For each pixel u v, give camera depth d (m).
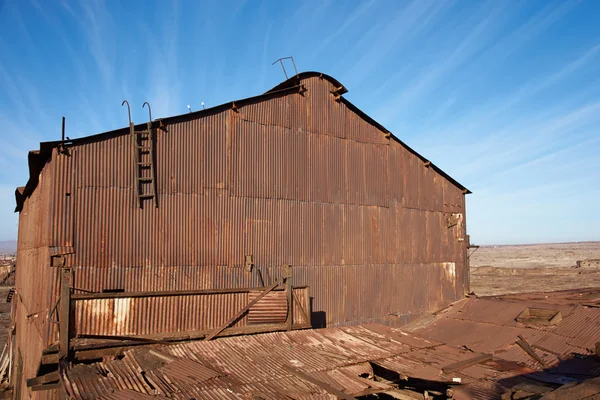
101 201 12.17
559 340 14.13
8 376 21.77
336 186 17.50
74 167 11.84
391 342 12.80
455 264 21.78
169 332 11.46
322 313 16.50
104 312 10.64
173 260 13.25
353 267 17.62
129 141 12.77
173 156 13.56
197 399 7.99
